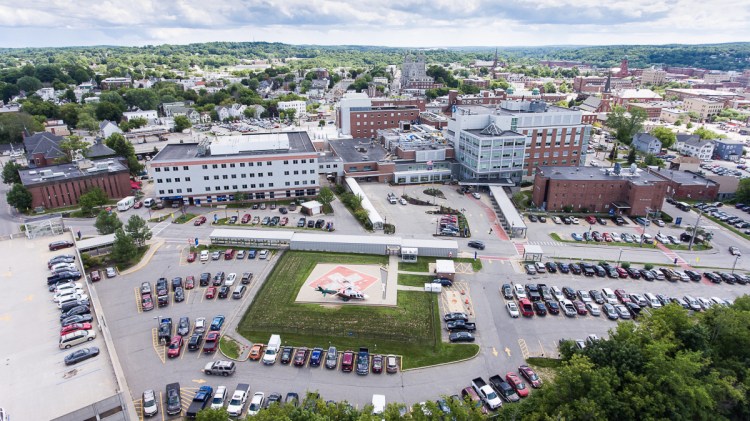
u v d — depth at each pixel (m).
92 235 115.00
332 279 94.00
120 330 77.06
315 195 144.25
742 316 67.12
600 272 97.94
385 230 118.12
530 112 165.00
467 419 51.25
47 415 49.94
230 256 102.62
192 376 66.88
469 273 98.06
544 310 83.25
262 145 140.75
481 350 73.69
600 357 61.59
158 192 133.00
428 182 159.75
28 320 68.69
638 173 138.88
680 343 64.44
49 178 135.50
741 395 57.31
